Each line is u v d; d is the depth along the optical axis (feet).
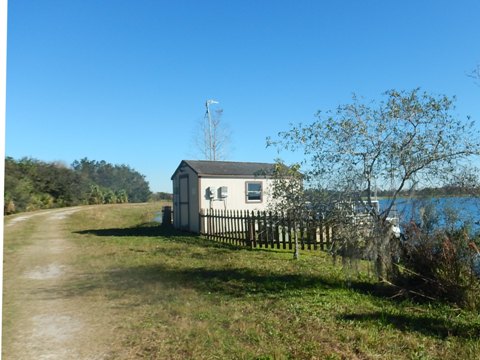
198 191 61.72
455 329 17.04
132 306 21.89
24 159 170.50
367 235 23.07
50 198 166.20
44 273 32.19
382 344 15.58
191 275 29.45
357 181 23.63
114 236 59.93
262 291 24.22
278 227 42.14
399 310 19.97
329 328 17.40
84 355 15.52
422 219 22.61
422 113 22.20
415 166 22.57
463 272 20.80
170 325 18.47
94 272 31.99
